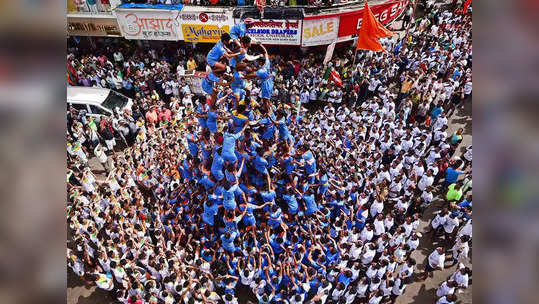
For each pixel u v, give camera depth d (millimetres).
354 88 19688
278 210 11859
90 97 18625
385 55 21531
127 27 21156
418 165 14609
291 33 19672
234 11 19641
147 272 11648
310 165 12203
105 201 14148
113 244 12086
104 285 11680
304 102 20250
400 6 20438
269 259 11469
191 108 18875
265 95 10836
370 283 11289
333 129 16500
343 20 19297
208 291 10766
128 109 17844
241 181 12047
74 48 22797
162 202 14180
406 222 12562
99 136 18750
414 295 12484
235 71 10391
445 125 16844
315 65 20938
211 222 12102
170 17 20328
